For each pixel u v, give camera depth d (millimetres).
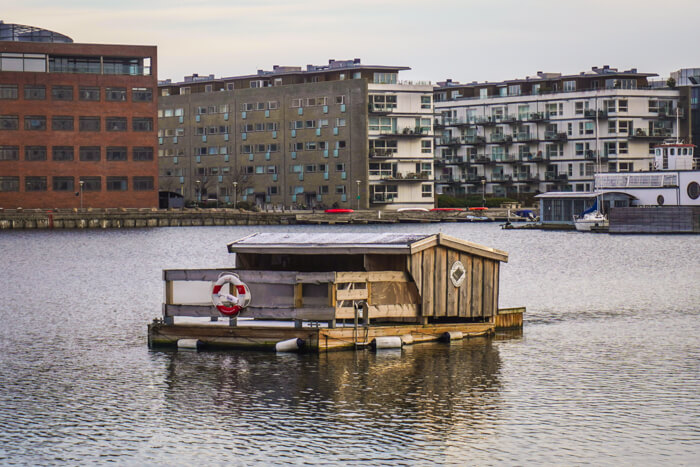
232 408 36594
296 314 44906
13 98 193250
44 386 40219
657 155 173125
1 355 46594
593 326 54438
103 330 54094
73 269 99500
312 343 44844
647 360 44406
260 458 31312
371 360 43812
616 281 81812
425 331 47812
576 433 33344
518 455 31312
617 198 175875
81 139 197250
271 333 45375
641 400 37281
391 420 34938
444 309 48312
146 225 199500
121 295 72812
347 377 40844
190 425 34656
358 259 49062
